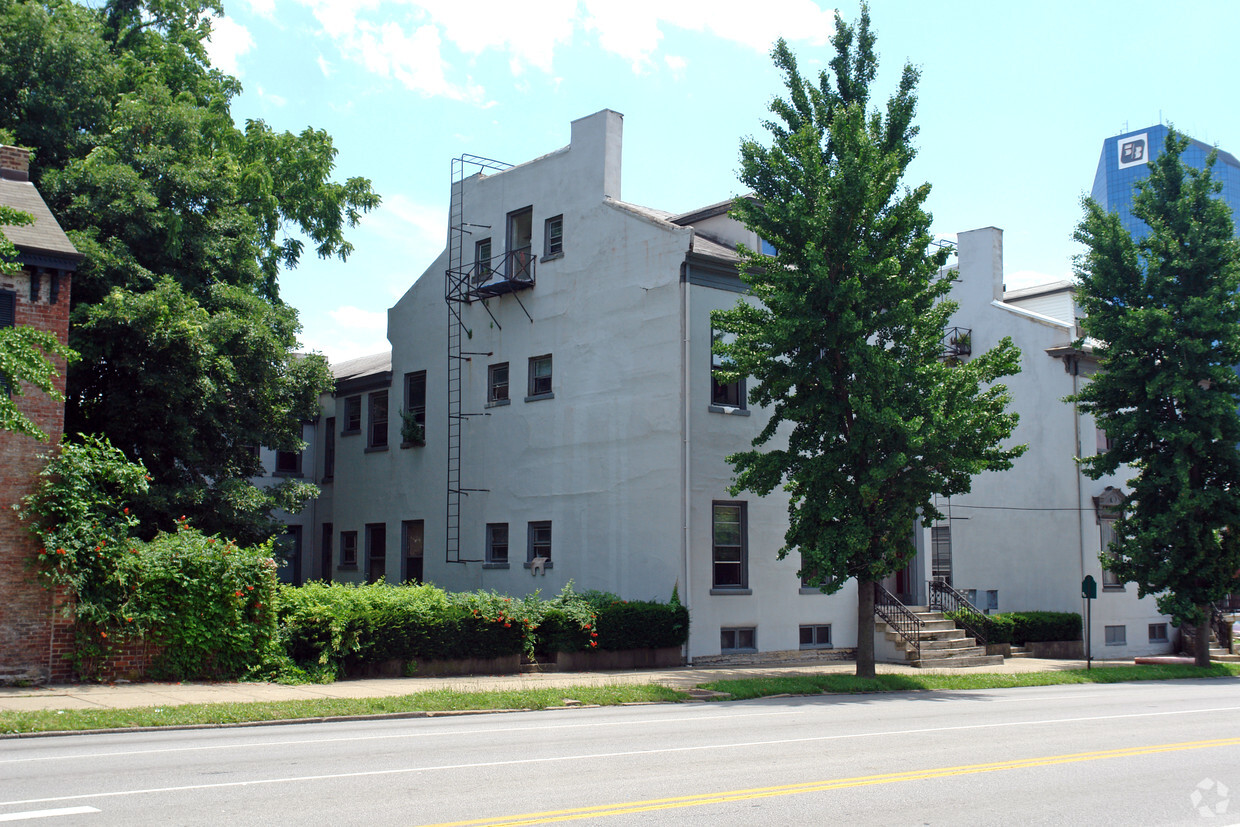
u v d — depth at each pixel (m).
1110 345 28.66
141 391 22.03
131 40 30.20
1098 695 19.44
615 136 27.70
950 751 11.13
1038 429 33.56
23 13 24.16
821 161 21.05
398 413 33.19
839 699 18.31
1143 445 28.38
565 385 27.62
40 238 18.03
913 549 20.97
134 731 12.83
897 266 19.78
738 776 9.38
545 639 22.27
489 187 30.81
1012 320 34.47
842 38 22.12
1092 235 28.80
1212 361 27.64
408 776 9.26
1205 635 28.14
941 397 19.88
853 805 8.09
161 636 17.53
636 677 20.81
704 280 25.36
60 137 24.39
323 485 36.75
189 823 7.19
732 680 19.75
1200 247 27.47
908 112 21.77
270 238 30.91
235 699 15.59
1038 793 8.70
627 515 25.53
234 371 23.42
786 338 19.94
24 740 11.93
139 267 21.89
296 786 8.70
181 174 23.50
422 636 20.12
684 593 24.06
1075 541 32.25
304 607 18.98
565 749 11.15
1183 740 12.22
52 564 16.94
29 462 17.28
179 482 23.28
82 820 7.27
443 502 30.98
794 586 26.44
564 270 28.06
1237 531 27.53
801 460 20.97
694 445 24.62
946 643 26.70
